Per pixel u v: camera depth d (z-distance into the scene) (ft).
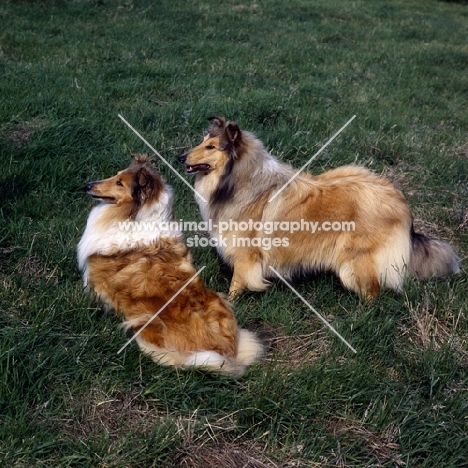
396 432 6.68
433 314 7.89
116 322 7.39
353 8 27.76
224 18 21.75
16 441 6.15
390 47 21.13
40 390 6.61
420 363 7.27
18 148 10.37
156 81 14.10
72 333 7.27
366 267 8.14
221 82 14.40
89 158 10.29
